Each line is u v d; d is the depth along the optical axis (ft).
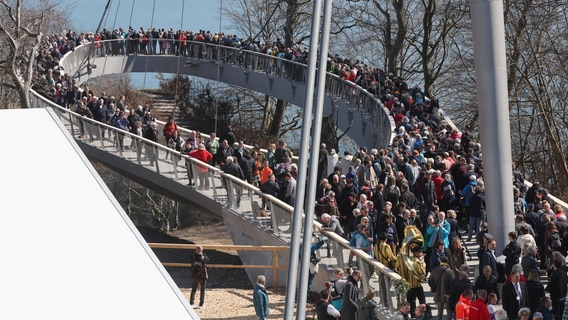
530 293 52.26
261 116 201.77
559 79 139.74
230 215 83.66
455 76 164.86
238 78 155.43
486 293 50.06
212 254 81.25
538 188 74.18
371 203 64.95
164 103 188.55
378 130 108.78
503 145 64.49
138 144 101.19
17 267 20.11
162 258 77.77
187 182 93.56
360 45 189.06
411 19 181.16
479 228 70.85
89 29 347.97
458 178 75.87
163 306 19.44
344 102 124.88
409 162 77.71
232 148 92.12
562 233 64.23
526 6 133.28
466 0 148.15
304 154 27.17
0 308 18.92
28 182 23.38
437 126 104.12
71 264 20.39
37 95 119.03
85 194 23.08
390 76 126.82
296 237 26.73
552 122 136.77
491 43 64.08
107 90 188.24
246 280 71.41
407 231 57.36
